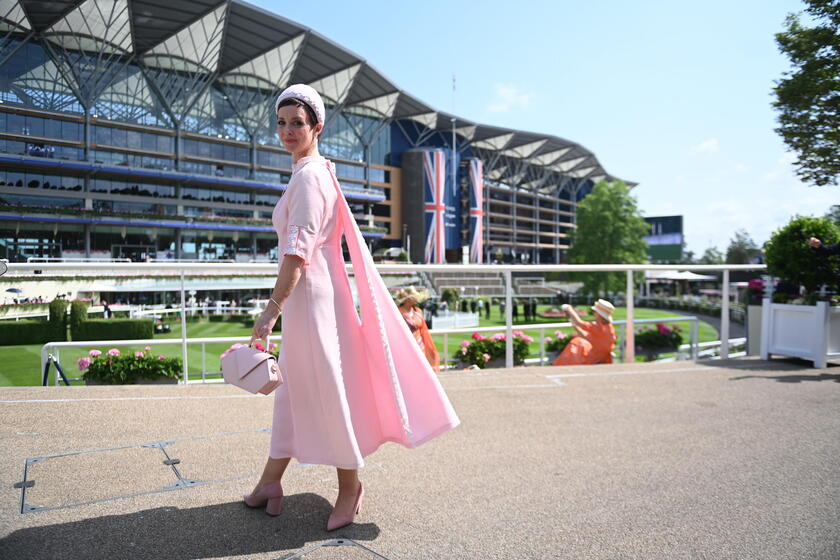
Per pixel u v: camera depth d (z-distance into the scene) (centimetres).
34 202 4494
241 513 183
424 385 180
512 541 168
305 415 171
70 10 4169
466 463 244
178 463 230
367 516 186
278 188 5734
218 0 4372
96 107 4781
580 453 259
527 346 632
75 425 279
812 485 220
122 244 4947
